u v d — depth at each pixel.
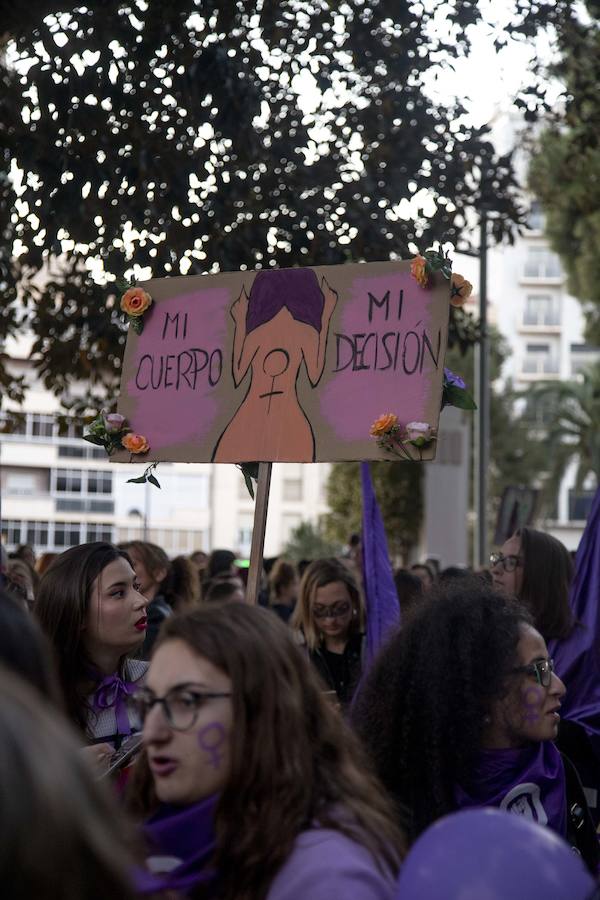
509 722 3.30
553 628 5.32
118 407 5.23
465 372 38.31
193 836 2.45
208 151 10.13
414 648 3.33
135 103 9.03
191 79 9.05
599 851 3.69
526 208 13.34
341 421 4.79
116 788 3.77
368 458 4.70
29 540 66.06
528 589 5.36
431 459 4.60
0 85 9.44
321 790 2.47
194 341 5.14
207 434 5.03
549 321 81.62
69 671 4.37
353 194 11.55
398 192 11.70
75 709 4.34
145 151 9.28
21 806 1.42
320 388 4.86
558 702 3.38
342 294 4.89
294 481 71.81
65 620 4.38
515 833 2.07
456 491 22.31
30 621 2.37
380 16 11.07
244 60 10.12
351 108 11.77
